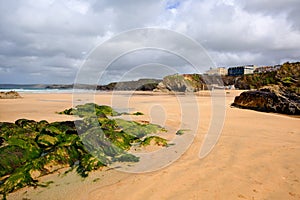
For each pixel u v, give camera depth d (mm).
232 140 7160
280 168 4816
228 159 5461
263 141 6977
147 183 4336
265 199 3648
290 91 15086
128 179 4574
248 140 7121
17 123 8883
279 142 6852
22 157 5578
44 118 11203
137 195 3879
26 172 4688
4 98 22984
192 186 4129
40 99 22000
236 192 3873
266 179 4332
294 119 11164
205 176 4543
